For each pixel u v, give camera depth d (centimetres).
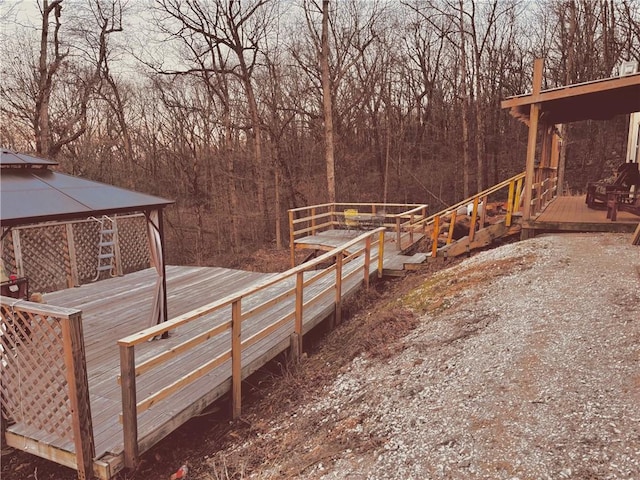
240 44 1680
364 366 448
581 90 704
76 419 300
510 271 597
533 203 827
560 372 331
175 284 816
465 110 1966
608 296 454
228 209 2044
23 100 1686
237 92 2038
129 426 311
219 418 429
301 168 2088
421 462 268
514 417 289
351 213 1198
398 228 979
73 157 2127
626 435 253
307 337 598
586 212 896
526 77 2541
